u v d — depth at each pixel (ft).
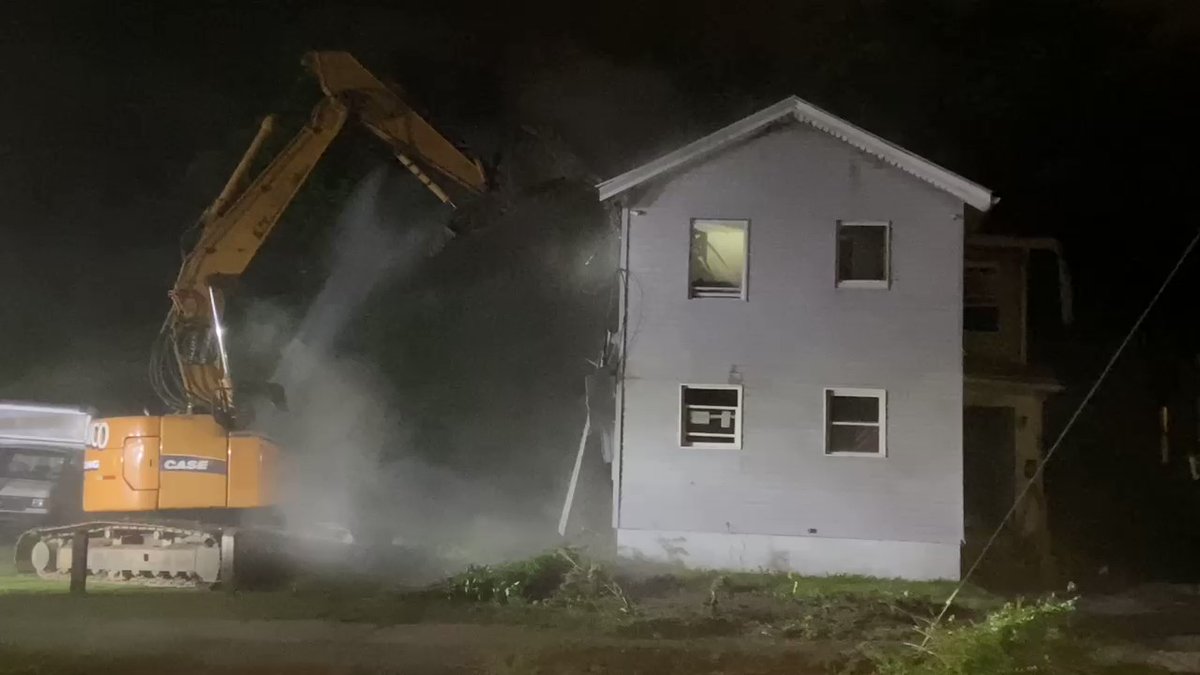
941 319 61.62
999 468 70.13
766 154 63.57
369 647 39.65
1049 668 38.06
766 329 62.75
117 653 37.86
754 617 46.60
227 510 56.80
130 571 55.42
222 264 56.95
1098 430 85.61
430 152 62.69
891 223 62.44
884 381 61.67
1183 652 43.04
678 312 63.36
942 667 36.58
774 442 62.03
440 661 37.55
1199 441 85.25
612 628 43.80
